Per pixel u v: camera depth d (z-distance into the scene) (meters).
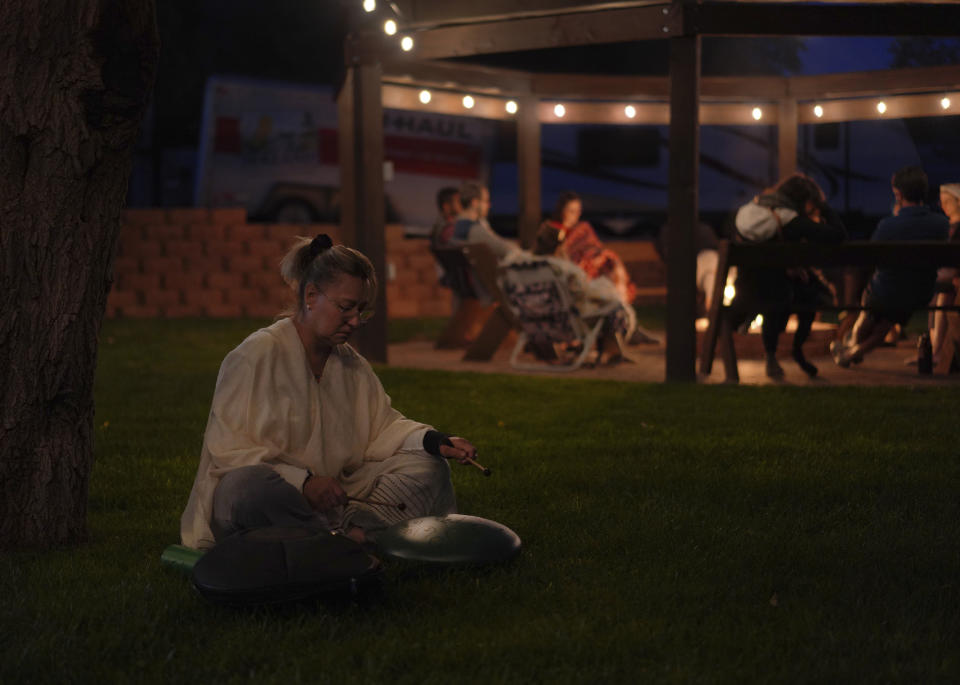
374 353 9.08
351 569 2.82
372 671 2.44
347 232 9.24
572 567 3.26
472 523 3.24
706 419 5.99
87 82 3.21
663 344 10.57
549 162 17.78
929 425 5.66
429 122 17.53
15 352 3.36
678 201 7.56
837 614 2.81
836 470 4.60
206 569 2.79
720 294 7.58
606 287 8.52
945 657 2.50
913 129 10.84
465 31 8.34
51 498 3.47
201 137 16.98
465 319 10.39
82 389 3.48
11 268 3.30
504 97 10.88
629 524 3.74
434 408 6.53
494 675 2.43
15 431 3.40
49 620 2.80
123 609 2.87
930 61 12.21
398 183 17.41
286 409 3.19
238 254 14.93
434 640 2.65
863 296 9.12
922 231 7.88
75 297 3.37
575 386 7.45
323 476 3.22
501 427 5.85
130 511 4.08
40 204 3.29
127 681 2.42
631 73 20.08
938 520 3.77
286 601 2.76
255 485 3.04
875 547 3.42
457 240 9.91
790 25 7.41
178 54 21.41
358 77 8.79
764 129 16.98
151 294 14.75
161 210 14.84
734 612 2.85
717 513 3.90
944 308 7.50
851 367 8.58
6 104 3.21
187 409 6.56
